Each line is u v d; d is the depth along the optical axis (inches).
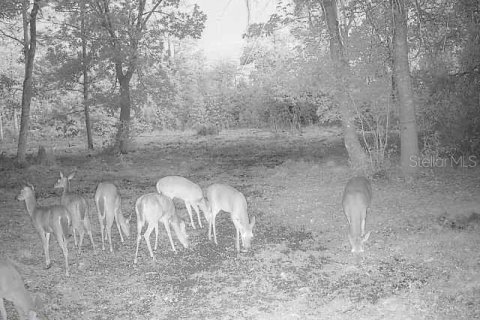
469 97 748.6
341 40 735.1
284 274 390.3
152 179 832.9
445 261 389.4
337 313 324.2
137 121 1616.6
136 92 1165.7
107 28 1088.2
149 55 1144.8
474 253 397.7
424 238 440.5
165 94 1211.9
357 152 743.1
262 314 328.8
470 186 602.9
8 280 296.8
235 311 335.0
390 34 698.2
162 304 351.3
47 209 406.9
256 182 759.1
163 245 475.8
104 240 494.3
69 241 492.7
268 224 532.7
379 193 605.6
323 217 540.4
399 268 387.9
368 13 703.7
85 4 1079.6
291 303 343.0
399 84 660.7
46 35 1123.3
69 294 370.3
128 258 442.3
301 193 652.1
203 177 832.3
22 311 306.0
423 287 349.7
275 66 1412.4
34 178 855.7
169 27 1126.4
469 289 338.3
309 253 435.5
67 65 1146.7
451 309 315.6
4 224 557.0
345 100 733.9
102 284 387.5
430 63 769.6
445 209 520.4
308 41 751.7
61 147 1523.1
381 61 719.7
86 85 1248.8
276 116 1798.7
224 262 424.8
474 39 737.6
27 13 1038.4
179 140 1621.6
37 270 414.0
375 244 439.2
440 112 772.0
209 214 500.7
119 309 346.3
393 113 802.2
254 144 1364.4
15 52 1707.7
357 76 719.1
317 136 1487.5
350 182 460.8
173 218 452.4
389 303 331.6
